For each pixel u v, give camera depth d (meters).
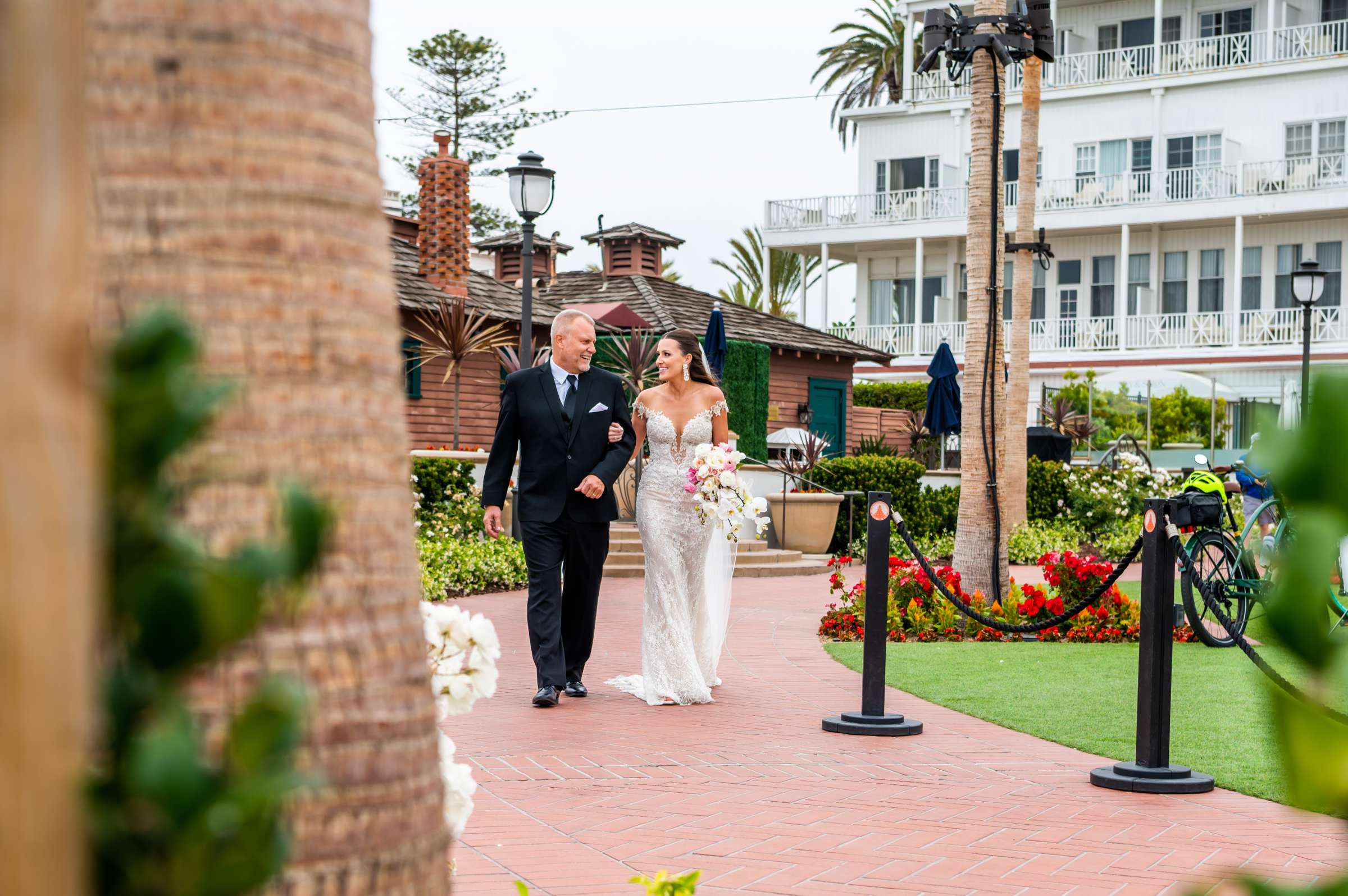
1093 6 36.97
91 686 0.87
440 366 22.16
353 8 1.86
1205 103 34.88
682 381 8.35
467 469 17.12
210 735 1.66
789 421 29.45
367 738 1.76
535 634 8.02
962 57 12.10
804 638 11.52
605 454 8.16
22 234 0.84
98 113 1.72
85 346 0.87
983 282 12.19
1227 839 5.22
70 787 0.84
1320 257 33.94
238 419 1.72
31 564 0.83
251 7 1.75
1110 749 6.91
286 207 1.76
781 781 6.12
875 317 40.09
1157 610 6.17
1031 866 4.81
